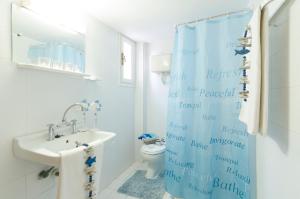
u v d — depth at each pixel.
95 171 1.41
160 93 3.14
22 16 1.31
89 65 2.03
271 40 1.18
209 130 1.75
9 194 1.26
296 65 0.81
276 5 1.02
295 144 0.81
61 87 1.67
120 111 2.73
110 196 2.22
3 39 1.21
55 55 1.55
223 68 1.70
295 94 0.81
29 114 1.38
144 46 3.15
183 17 2.13
